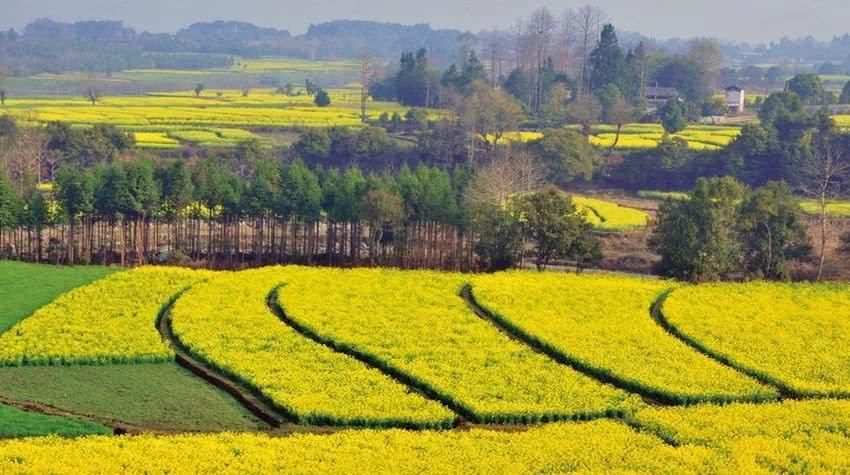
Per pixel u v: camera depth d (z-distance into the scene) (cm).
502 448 7300
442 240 15325
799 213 14538
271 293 11875
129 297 11275
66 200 14525
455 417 8144
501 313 10944
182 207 15100
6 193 14375
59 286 12031
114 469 6656
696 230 13775
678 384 8906
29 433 7512
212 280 12094
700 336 10412
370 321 10594
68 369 9150
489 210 14762
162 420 8081
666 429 7762
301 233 17025
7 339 9700
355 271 12962
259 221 15838
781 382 9125
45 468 6588
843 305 11956
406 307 11194
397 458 7050
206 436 7475
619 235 16950
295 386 8631
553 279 12775
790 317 11344
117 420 8031
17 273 12781
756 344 10225
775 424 7938
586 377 9106
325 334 10062
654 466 6981
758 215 14362
